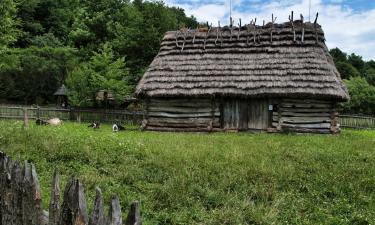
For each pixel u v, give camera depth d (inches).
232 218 257.6
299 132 821.9
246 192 312.5
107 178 339.0
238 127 859.4
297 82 804.0
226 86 831.7
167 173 355.3
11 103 1571.1
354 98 1614.2
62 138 482.9
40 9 2204.7
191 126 868.6
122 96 1261.1
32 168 147.1
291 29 914.1
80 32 1849.2
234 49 901.8
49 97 1612.9
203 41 937.5
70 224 123.5
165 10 1691.7
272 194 308.7
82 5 2325.3
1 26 908.6
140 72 1498.5
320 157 446.0
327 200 310.2
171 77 871.1
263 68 843.4
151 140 590.6
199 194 304.7
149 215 264.4
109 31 1786.4
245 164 396.8
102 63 1253.7
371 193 327.9
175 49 937.5
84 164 383.9
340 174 368.2
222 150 485.7
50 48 1707.7
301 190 332.8
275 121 842.2
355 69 2208.4
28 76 1579.7
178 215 264.8
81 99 1237.1
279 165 398.0
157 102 889.5
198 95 837.2
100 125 1043.9
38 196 143.4
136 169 367.2
